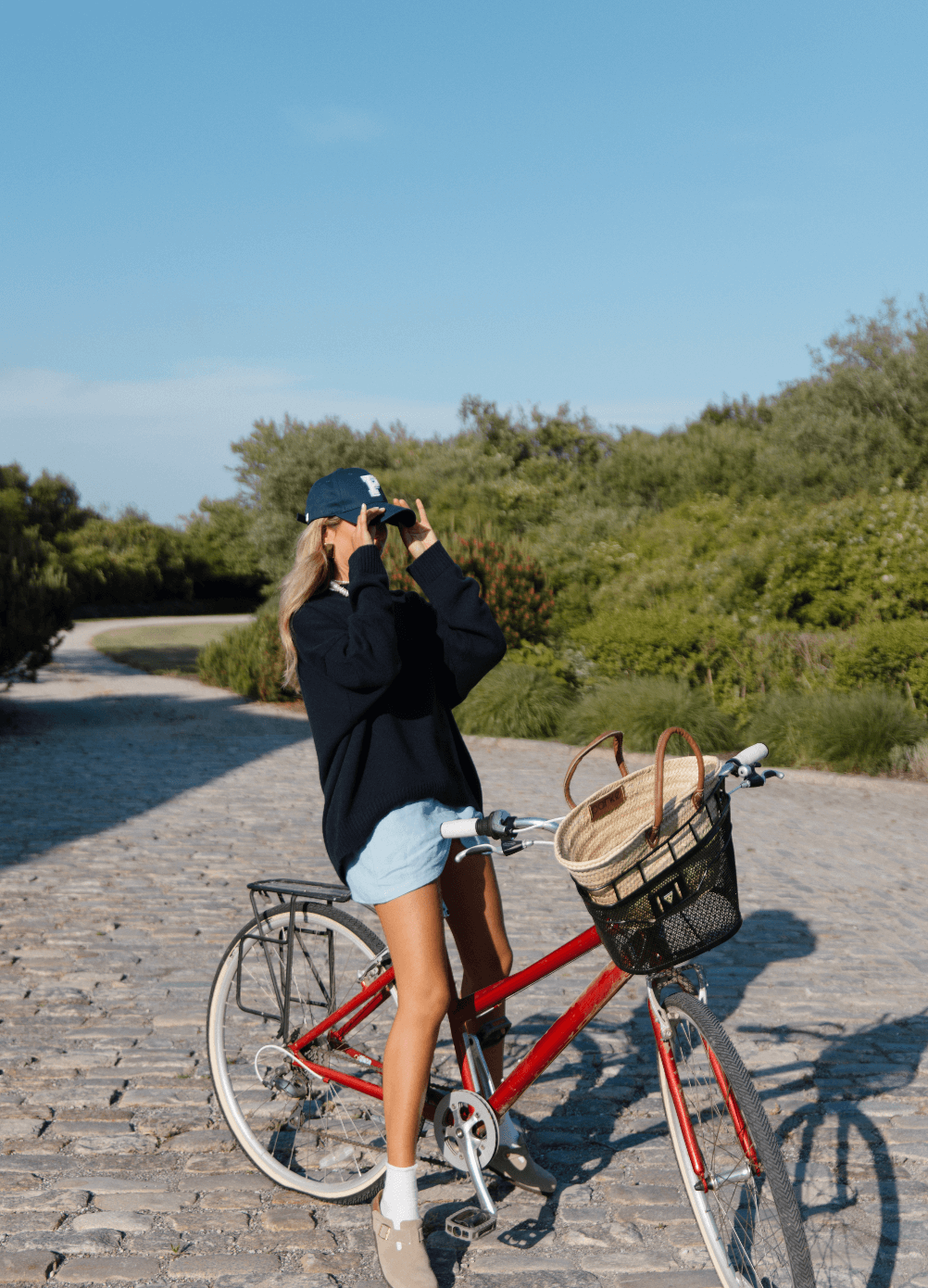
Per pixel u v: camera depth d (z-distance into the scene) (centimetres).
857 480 2586
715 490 3048
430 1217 280
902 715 1180
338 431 3575
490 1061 288
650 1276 257
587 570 2248
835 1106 352
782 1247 237
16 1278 249
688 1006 239
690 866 211
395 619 260
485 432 4116
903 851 788
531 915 587
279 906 308
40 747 1261
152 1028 410
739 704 1312
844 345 3031
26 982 463
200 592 5684
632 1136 331
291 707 1778
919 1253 267
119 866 685
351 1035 305
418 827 251
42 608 1534
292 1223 278
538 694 1409
